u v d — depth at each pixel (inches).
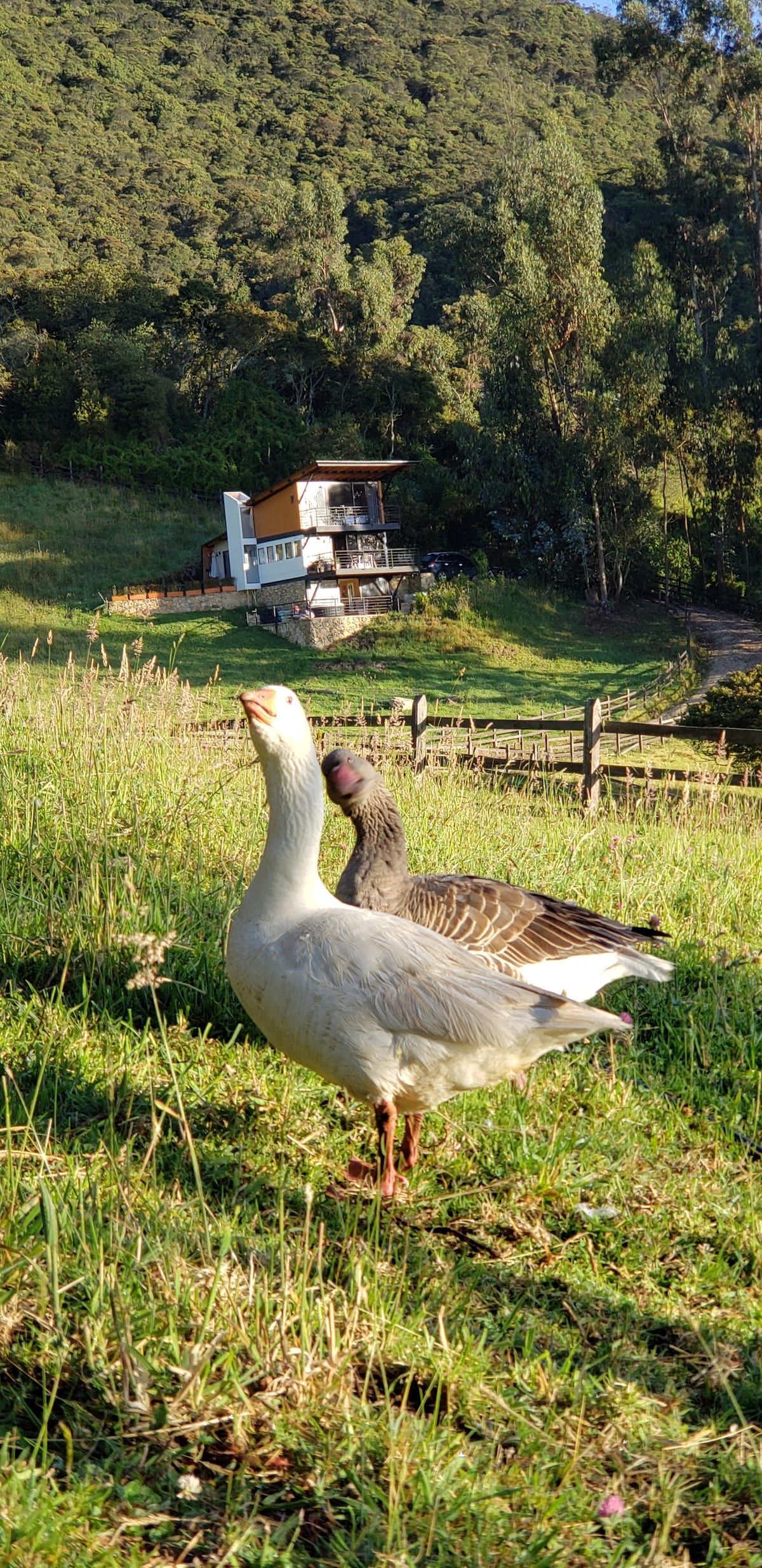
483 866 303.1
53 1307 116.0
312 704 1593.3
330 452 2994.6
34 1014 192.1
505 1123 180.2
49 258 4340.6
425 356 3353.8
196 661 1937.7
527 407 2445.9
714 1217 164.1
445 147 6604.3
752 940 283.4
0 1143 149.4
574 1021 143.7
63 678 347.3
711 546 2726.4
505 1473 110.9
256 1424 112.3
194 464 2933.1
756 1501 113.7
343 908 154.3
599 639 2226.9
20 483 2783.0
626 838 362.3
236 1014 203.8
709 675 1973.4
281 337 3265.3
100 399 2987.2
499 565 2677.2
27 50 7322.8
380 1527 101.9
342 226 3624.5
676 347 2416.3
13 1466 98.7
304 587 2218.3
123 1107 169.8
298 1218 149.3
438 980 142.4
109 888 224.5
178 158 6289.4
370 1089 146.1
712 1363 130.6
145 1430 106.7
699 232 2738.7
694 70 2637.8
